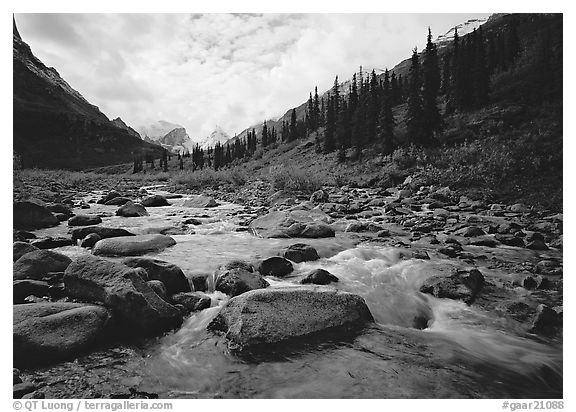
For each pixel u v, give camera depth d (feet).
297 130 296.71
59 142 406.00
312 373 12.75
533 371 13.51
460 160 71.51
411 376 12.74
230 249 27.25
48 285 17.34
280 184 71.72
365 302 17.28
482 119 99.91
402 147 99.40
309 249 25.48
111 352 13.92
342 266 23.68
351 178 85.61
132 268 16.94
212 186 91.45
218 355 13.69
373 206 51.29
